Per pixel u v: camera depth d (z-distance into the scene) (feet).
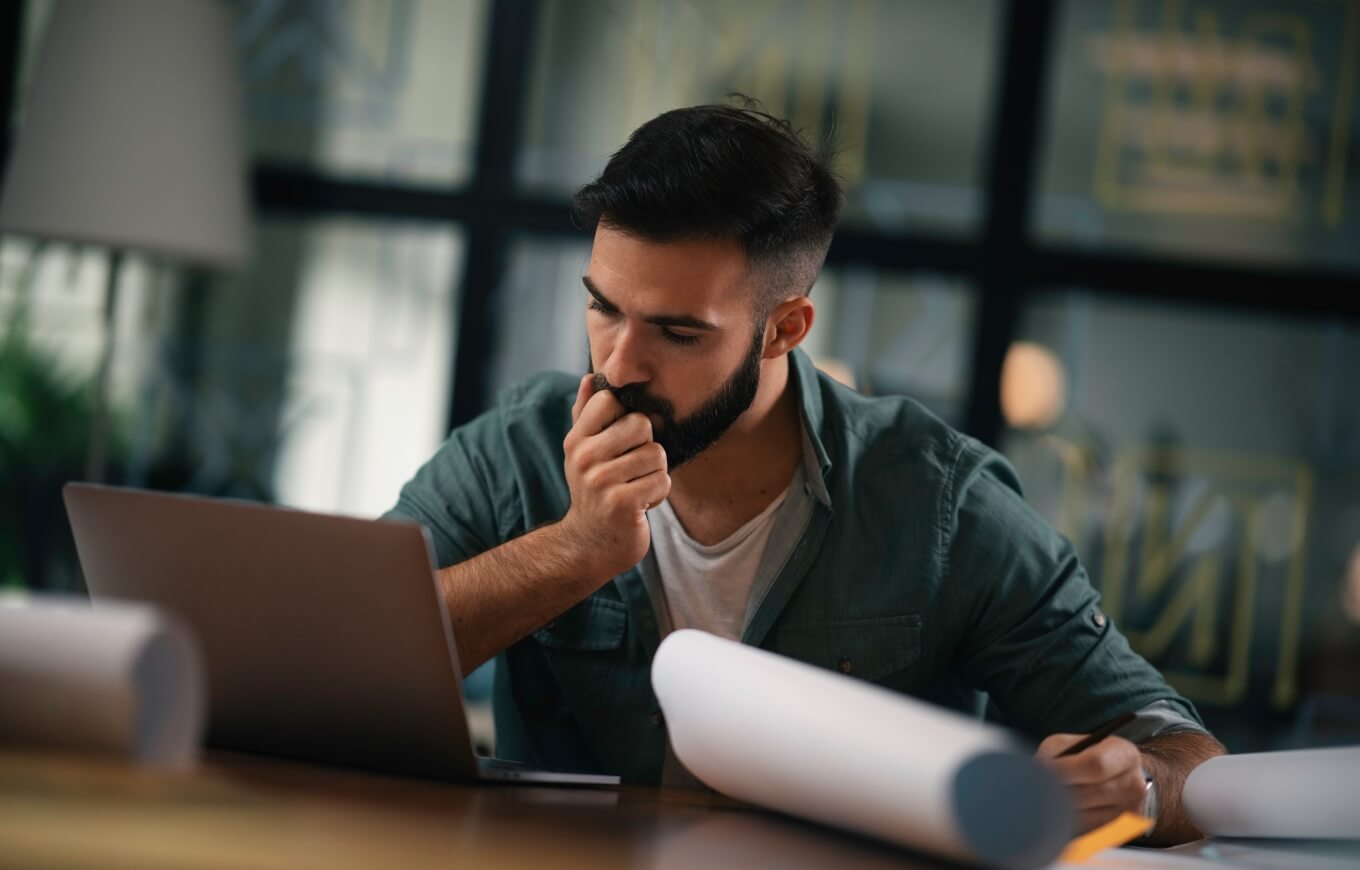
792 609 5.21
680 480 5.22
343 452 11.64
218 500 3.61
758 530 5.24
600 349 4.76
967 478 5.38
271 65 11.87
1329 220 11.23
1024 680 5.18
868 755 2.82
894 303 11.40
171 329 11.65
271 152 11.82
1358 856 3.66
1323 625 11.02
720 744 3.30
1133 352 11.26
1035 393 11.28
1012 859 2.64
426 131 11.83
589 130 11.77
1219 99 11.35
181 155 9.39
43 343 11.68
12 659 2.81
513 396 5.73
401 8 11.88
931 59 11.51
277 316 11.69
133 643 2.76
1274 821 3.72
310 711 3.79
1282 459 11.14
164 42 9.40
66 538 11.60
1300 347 11.16
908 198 11.46
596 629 5.21
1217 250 11.28
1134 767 3.53
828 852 2.98
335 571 3.54
